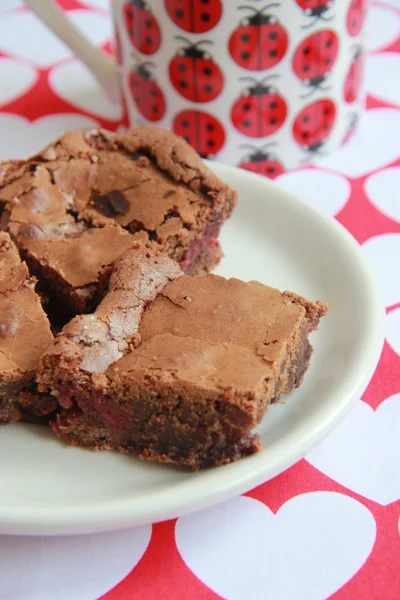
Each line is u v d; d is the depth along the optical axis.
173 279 0.28
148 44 0.32
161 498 0.24
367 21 0.33
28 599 0.23
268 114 0.33
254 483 0.24
